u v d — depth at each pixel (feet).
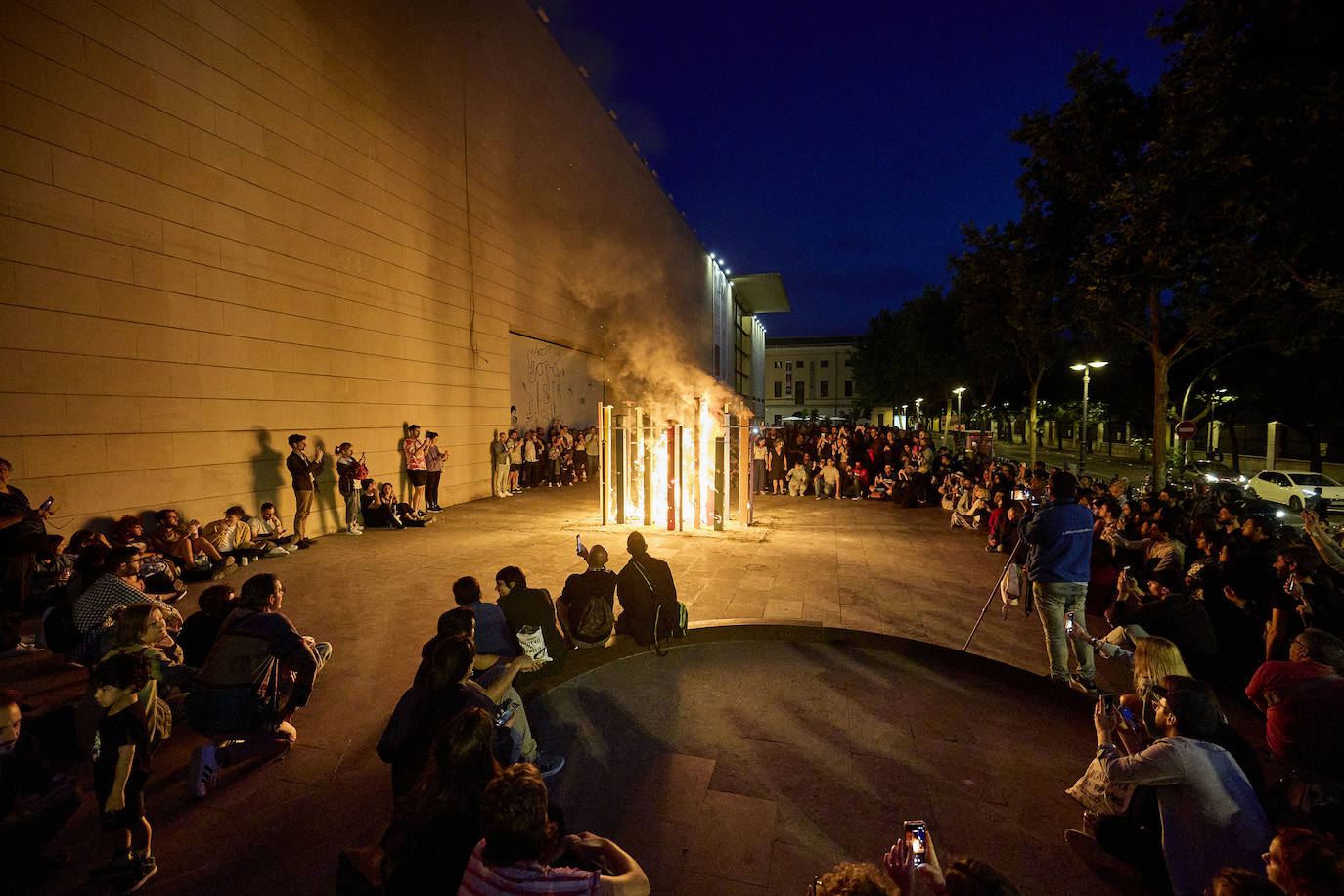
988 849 10.83
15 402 20.57
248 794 11.32
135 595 15.07
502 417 54.34
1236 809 8.51
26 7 20.74
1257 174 26.32
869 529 38.45
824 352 275.18
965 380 112.68
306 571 26.63
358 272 36.86
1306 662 10.71
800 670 18.45
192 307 26.63
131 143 24.08
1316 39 23.70
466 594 13.80
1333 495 57.98
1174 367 79.51
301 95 32.48
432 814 6.68
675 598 18.89
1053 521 16.15
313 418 33.63
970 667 18.33
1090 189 42.42
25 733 9.50
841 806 12.00
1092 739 14.65
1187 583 19.06
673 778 12.87
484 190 50.96
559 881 5.92
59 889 8.96
